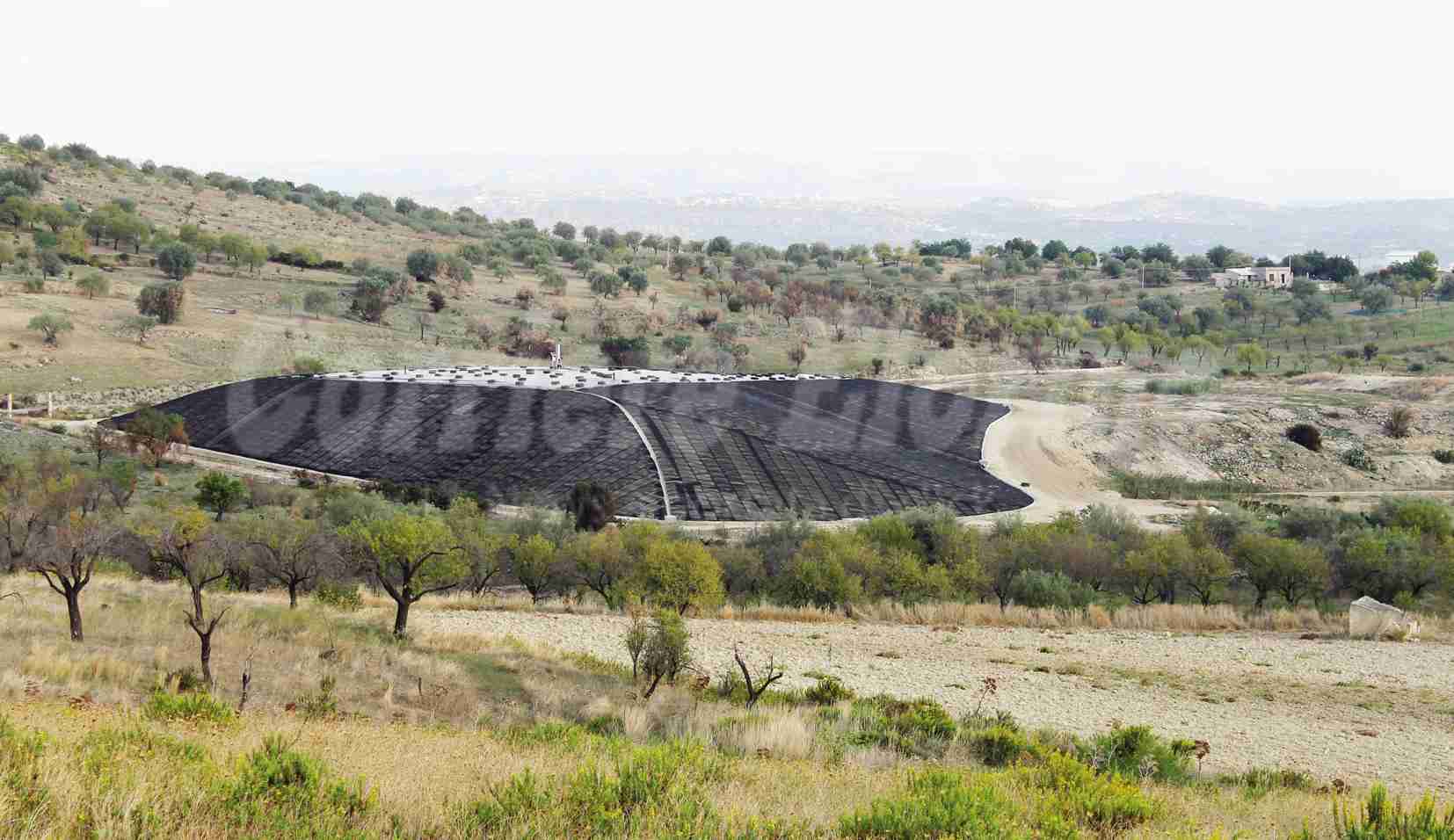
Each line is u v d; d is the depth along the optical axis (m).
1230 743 31.12
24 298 179.50
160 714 20.42
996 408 143.00
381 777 14.95
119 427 122.19
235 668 28.94
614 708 28.52
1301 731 32.91
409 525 38.62
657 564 52.91
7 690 22.19
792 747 23.75
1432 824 13.74
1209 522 86.75
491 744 20.47
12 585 39.62
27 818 10.28
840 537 66.94
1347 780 27.20
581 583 58.72
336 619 39.47
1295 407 151.00
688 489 96.06
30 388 143.38
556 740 21.66
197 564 44.84
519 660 34.94
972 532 71.44
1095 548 66.19
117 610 35.19
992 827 13.12
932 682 38.47
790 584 57.84
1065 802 16.09
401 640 36.41
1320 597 63.34
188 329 181.25
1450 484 127.94
